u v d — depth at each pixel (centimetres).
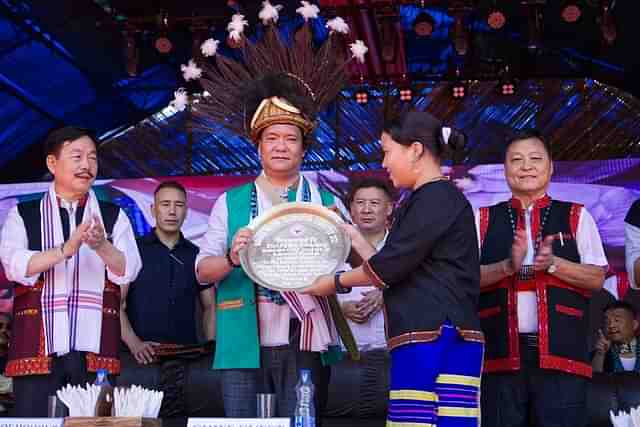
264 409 366
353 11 930
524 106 1103
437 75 1146
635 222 507
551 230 423
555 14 1015
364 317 601
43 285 416
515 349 407
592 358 713
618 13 981
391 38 939
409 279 341
